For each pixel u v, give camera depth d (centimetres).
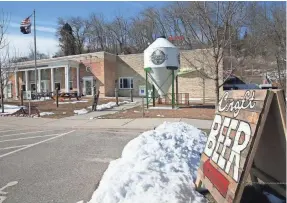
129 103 2559
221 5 1148
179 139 753
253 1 1520
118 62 3888
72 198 459
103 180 509
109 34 7575
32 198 463
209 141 445
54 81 4016
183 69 2889
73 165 650
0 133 1161
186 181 473
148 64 2033
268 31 1605
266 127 351
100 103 2519
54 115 1745
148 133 811
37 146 874
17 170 617
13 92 4284
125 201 407
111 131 1161
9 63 2758
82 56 3828
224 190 341
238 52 1488
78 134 1099
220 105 445
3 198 466
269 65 2167
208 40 1211
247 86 2423
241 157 326
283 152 346
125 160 597
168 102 2355
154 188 440
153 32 6109
